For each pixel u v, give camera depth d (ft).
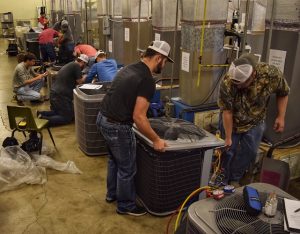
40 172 10.19
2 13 43.75
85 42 22.33
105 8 18.02
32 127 10.81
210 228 4.10
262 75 7.50
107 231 7.75
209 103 11.05
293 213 4.21
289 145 9.66
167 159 7.47
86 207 8.68
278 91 7.87
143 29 14.87
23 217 8.21
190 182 7.97
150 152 7.59
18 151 10.42
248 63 7.01
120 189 8.05
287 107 9.16
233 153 8.71
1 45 40.42
